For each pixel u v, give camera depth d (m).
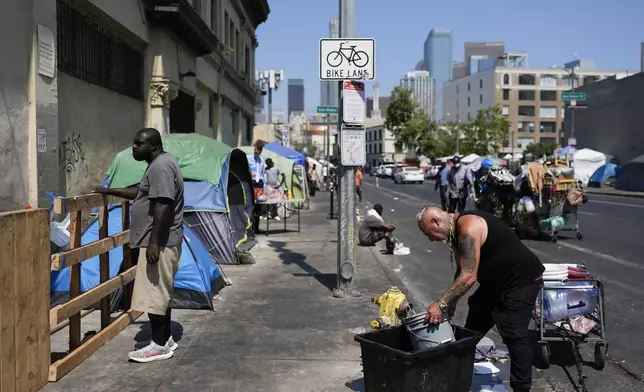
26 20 7.43
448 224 4.19
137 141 5.06
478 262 4.03
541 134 107.44
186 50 15.33
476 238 4.04
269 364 5.13
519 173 14.03
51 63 7.98
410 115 75.12
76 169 9.59
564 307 5.25
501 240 4.16
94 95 10.37
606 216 18.23
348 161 7.57
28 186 7.48
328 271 9.50
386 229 11.98
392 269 9.90
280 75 35.81
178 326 6.30
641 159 34.03
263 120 68.19
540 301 5.27
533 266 4.23
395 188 40.69
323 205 25.08
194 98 17.41
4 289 3.95
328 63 7.51
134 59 12.66
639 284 8.54
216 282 7.91
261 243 12.88
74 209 4.94
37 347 4.45
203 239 10.04
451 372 3.82
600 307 5.31
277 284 8.48
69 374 4.83
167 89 13.39
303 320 6.55
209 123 20.97
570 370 5.24
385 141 120.25
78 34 9.70
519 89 107.19
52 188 8.00
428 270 9.98
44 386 4.57
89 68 10.23
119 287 5.94
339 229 7.73
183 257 7.13
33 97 7.50
